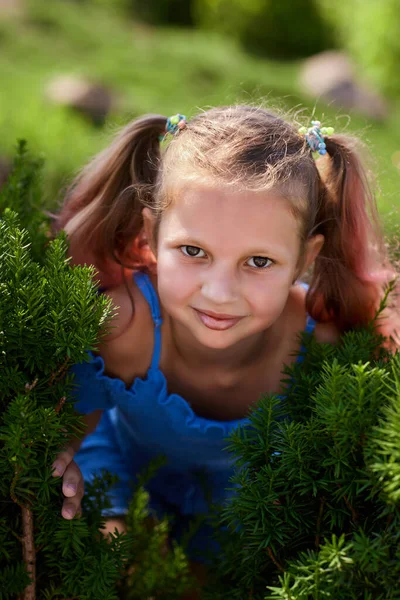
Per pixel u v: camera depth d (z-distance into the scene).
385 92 8.55
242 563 1.34
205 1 10.28
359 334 1.59
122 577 1.62
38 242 1.67
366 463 1.12
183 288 1.48
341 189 1.75
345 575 1.13
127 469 2.17
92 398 1.77
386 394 1.19
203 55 8.64
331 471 1.23
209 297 1.44
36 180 1.88
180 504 2.17
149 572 1.65
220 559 1.56
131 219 1.83
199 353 1.75
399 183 2.88
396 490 1.08
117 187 1.83
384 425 1.12
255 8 9.88
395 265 1.99
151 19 10.65
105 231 1.83
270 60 9.63
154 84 7.65
